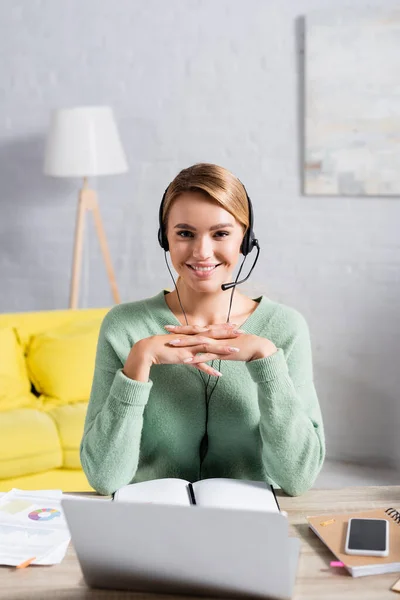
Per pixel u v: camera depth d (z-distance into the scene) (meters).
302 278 4.07
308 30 3.86
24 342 3.48
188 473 1.73
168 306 1.75
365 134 3.82
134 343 1.72
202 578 1.24
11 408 3.25
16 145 4.44
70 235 4.45
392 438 3.98
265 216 4.11
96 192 4.37
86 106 4.31
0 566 1.37
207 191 1.54
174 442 1.70
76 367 3.35
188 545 1.21
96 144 3.97
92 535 1.23
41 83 4.36
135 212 4.34
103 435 1.60
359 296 3.98
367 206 3.90
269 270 4.12
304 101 3.96
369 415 4.02
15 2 4.33
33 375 3.42
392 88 3.75
